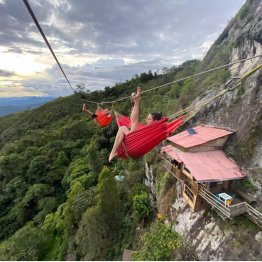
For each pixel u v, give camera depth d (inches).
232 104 785.6
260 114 648.4
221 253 543.2
